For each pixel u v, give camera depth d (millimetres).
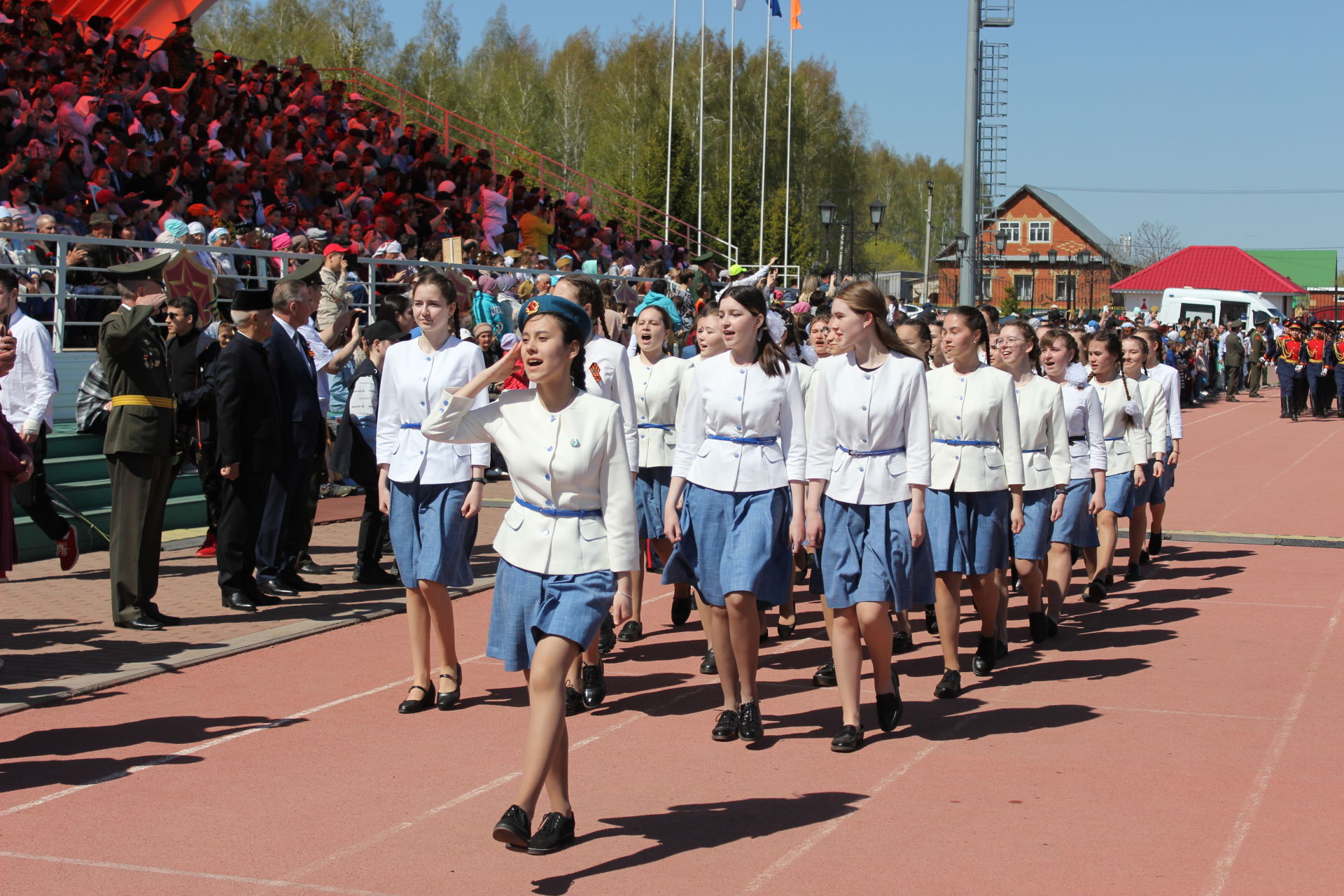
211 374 10094
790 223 55000
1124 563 11172
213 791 5219
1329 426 26578
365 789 5254
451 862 4492
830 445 5957
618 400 6930
